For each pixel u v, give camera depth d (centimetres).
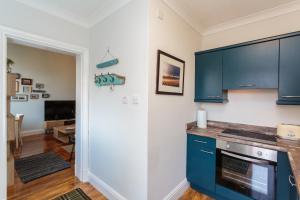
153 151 171
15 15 173
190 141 225
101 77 212
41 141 450
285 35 175
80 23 229
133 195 178
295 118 193
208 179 207
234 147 184
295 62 171
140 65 167
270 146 161
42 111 547
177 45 203
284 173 155
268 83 187
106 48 210
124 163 187
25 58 507
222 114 248
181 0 183
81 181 246
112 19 200
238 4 192
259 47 192
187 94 231
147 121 162
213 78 229
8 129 228
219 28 248
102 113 219
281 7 196
